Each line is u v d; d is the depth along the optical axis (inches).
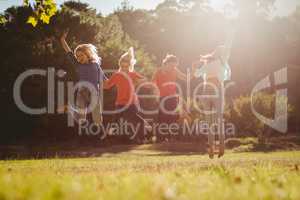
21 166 751.1
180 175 473.1
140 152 1710.1
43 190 317.1
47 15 874.8
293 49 4638.3
